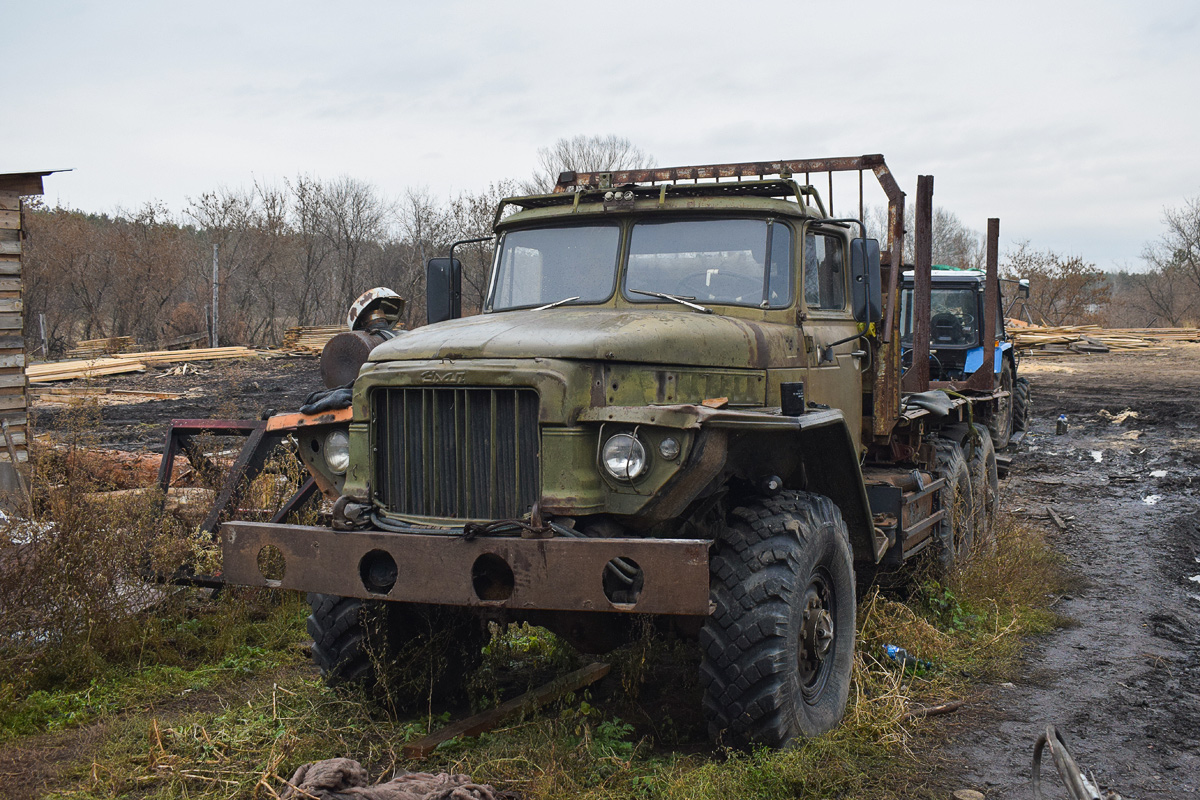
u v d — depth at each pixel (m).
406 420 4.09
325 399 4.52
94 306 39.47
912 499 6.00
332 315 45.34
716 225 5.14
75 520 5.55
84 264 38.91
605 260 5.23
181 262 40.34
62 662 5.09
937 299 12.73
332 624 4.55
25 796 3.83
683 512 4.31
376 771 4.00
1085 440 15.55
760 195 5.34
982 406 10.37
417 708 4.75
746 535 4.23
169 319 40.53
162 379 23.52
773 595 4.03
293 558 4.07
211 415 16.48
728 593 4.08
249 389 20.94
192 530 6.44
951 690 5.02
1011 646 5.70
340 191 44.88
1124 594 7.08
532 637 5.73
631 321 4.24
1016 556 7.41
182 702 4.87
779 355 4.86
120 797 3.81
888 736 4.34
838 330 5.66
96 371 23.69
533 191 38.25
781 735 3.99
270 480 6.75
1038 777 3.44
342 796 3.44
